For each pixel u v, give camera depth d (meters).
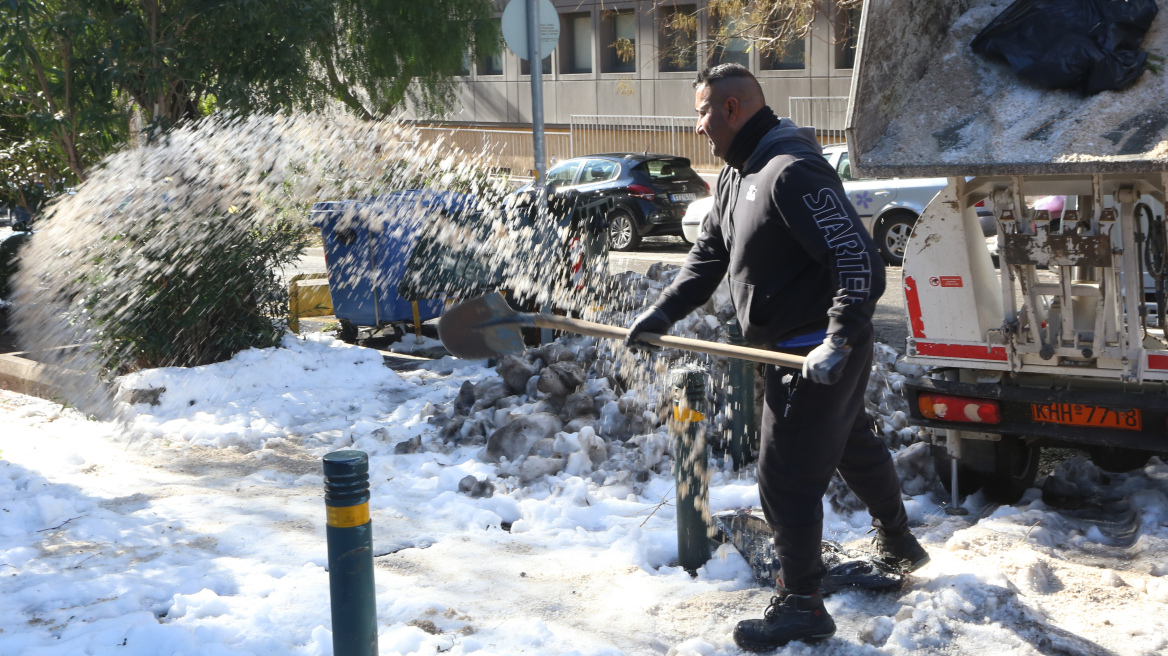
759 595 3.96
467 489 5.34
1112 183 4.05
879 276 3.03
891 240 13.75
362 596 3.02
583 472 5.54
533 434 5.80
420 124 21.20
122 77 7.88
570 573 4.26
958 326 4.62
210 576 4.23
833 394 3.25
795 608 3.50
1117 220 4.12
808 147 3.22
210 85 8.55
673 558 4.42
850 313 3.02
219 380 7.59
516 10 8.98
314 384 7.88
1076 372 4.40
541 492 5.35
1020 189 4.18
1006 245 4.27
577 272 8.60
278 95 8.53
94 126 8.00
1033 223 4.23
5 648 3.62
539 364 6.82
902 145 4.13
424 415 6.87
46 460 6.04
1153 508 4.54
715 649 3.55
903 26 4.21
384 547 4.62
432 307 9.71
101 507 5.21
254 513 5.09
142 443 6.48
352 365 8.16
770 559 4.11
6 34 7.50
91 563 4.43
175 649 3.57
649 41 25.05
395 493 5.45
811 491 3.40
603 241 8.73
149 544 4.67
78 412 7.17
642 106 25.58
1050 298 4.96
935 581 3.86
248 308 8.40
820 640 3.54
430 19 19.62
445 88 21.11
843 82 21.80
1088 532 4.38
